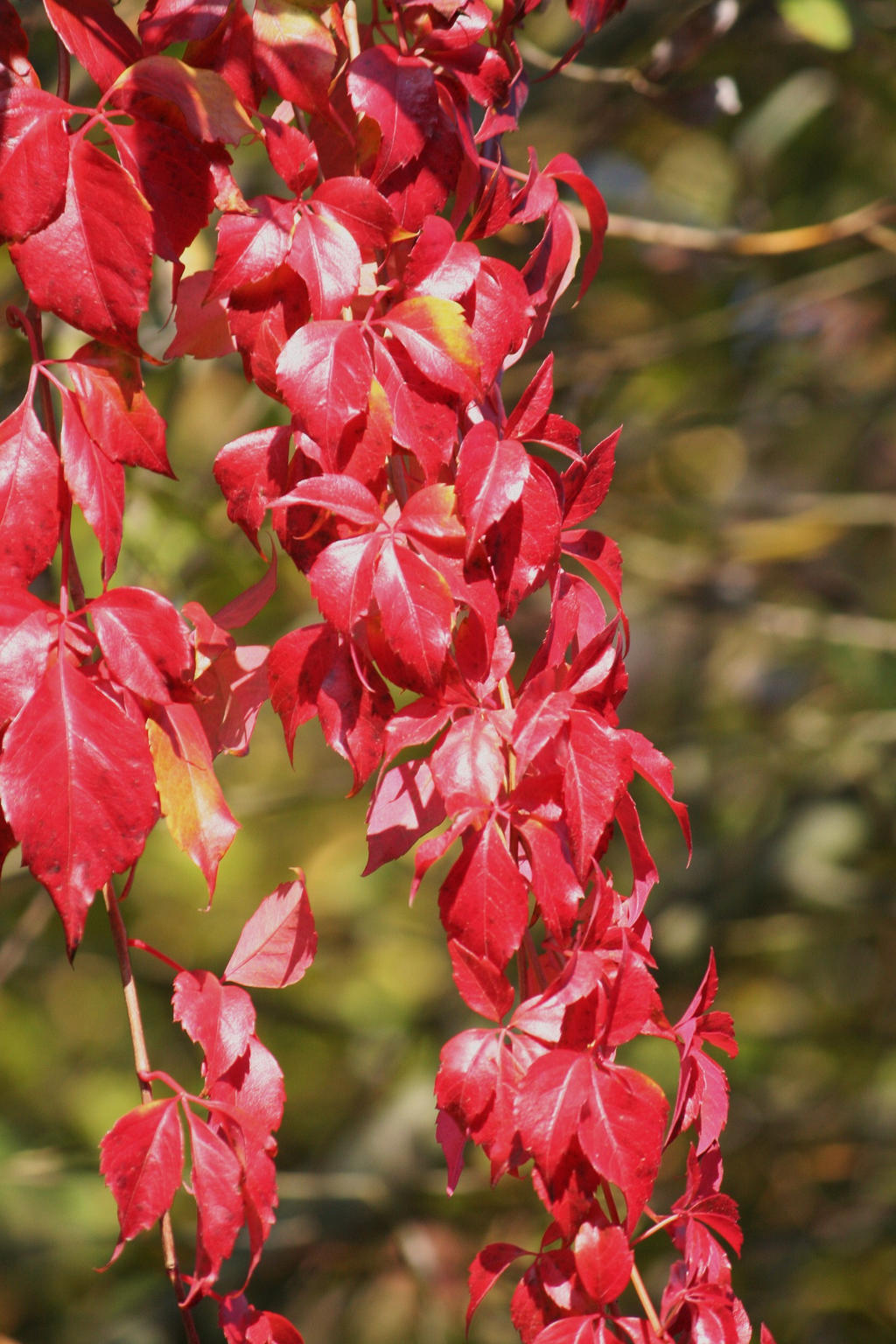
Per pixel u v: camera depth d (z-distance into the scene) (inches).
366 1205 140.8
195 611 55.7
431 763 54.1
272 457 55.1
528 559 54.4
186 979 55.0
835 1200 172.6
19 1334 144.9
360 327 53.9
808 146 153.1
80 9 54.0
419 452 54.1
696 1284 54.9
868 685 172.4
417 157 54.6
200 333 56.1
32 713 53.0
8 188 53.1
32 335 54.1
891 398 172.2
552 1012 54.0
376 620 54.7
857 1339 159.5
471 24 55.2
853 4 107.4
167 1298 142.3
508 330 54.9
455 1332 138.3
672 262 155.1
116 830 53.1
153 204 53.6
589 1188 54.0
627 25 128.6
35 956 149.1
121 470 54.3
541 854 54.1
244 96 54.3
